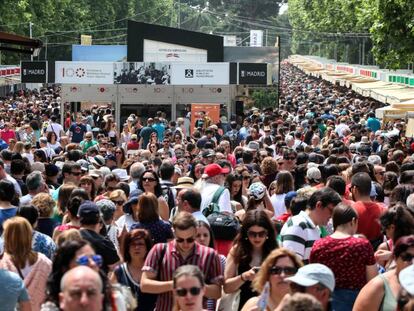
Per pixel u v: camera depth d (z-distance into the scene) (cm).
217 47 4438
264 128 2944
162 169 1440
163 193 1388
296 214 1074
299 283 679
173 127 3106
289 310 536
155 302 913
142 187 1280
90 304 575
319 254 862
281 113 4284
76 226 1036
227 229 1062
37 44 1641
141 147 2903
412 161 1630
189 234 857
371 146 2478
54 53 10019
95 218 945
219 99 3875
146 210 1004
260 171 1850
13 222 877
